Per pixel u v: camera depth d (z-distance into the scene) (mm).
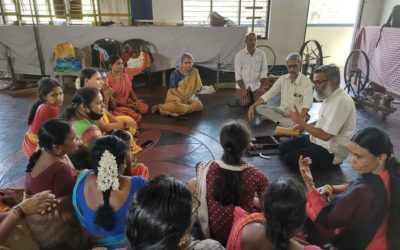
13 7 5832
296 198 866
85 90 1926
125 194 1185
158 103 4469
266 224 912
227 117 3889
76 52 5105
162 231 652
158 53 5320
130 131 2707
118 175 1215
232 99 4668
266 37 6312
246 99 4285
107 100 2967
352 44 6387
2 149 2920
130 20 5547
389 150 1156
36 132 2041
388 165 1157
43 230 1312
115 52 5121
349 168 2598
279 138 3104
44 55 5328
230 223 1320
